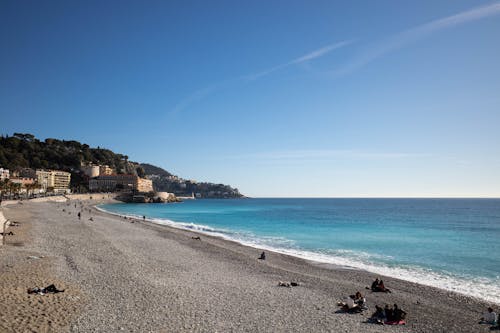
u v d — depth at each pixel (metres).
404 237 58.62
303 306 20.39
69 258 30.45
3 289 19.64
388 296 23.41
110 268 27.80
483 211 157.62
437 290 25.19
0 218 45.97
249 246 45.66
